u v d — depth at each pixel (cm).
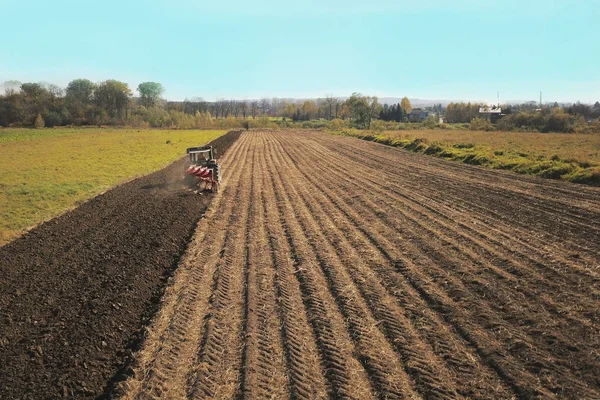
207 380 658
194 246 1307
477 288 970
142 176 2678
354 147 4969
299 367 692
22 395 618
